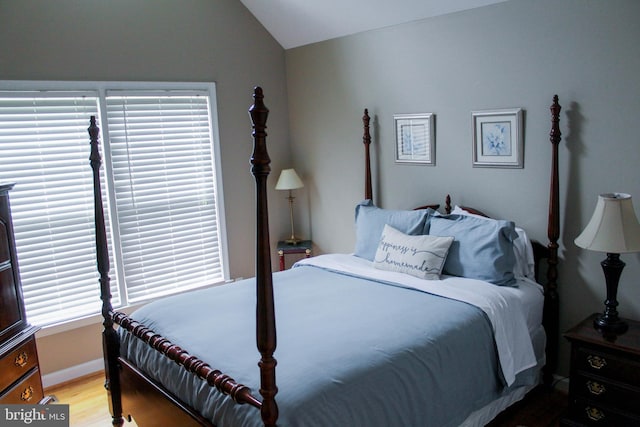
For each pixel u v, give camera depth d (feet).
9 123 11.00
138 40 12.51
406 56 11.96
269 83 15.08
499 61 10.19
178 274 13.88
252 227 15.19
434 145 11.68
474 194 11.09
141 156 12.94
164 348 7.55
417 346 7.17
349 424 5.97
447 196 11.48
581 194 9.33
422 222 10.90
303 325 7.89
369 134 13.10
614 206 7.97
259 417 5.83
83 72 11.79
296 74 15.08
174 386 7.43
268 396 5.51
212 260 14.51
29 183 11.34
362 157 13.55
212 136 14.08
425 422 6.88
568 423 8.50
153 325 8.61
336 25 13.12
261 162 5.19
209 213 14.32
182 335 7.93
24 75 11.04
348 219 14.33
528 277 9.92
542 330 9.63
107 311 9.24
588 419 8.32
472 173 11.04
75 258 12.07
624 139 8.67
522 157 10.07
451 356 7.44
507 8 9.93
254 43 14.61
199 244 14.20
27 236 11.39
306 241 15.51
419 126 11.90
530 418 9.21
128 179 12.78
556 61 9.35
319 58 14.25
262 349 5.44
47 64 11.30
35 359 9.51
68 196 11.88
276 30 14.64
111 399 9.36
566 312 9.80
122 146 12.60
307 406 5.76
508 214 10.51
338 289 9.75
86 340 12.25
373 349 6.95
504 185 10.49
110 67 12.16
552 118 9.36
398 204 12.84
